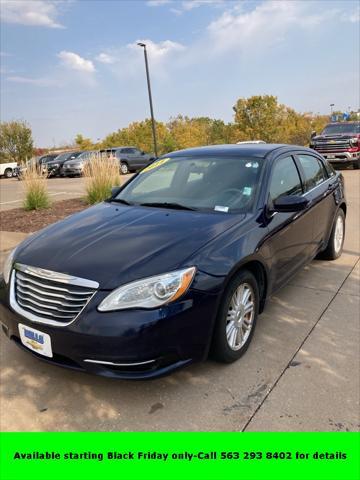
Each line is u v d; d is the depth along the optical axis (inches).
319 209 191.6
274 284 151.4
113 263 115.2
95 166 439.8
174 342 110.0
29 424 108.8
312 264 221.9
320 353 137.0
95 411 112.7
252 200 148.0
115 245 124.3
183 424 107.5
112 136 1824.6
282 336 147.9
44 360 116.8
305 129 1578.5
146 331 105.7
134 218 145.6
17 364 133.9
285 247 156.3
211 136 1833.2
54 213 394.6
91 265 115.4
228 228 133.0
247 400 115.3
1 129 1621.6
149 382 123.8
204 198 155.3
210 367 130.1
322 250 212.4
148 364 108.9
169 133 1636.3
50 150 2023.9
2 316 125.9
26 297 120.1
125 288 108.3
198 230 130.4
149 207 157.1
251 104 1421.0
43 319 113.6
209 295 115.6
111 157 456.8
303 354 136.6
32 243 136.4
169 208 153.7
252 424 107.0
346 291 185.8
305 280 199.2
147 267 112.6
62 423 109.0
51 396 118.7
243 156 168.1
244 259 126.3
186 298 111.4
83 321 107.7
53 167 975.0
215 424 107.2
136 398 117.3
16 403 116.2
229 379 124.3
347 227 303.0
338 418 108.4
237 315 130.1
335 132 709.9
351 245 257.0
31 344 117.7
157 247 121.0
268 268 142.2
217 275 117.6
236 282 125.7
